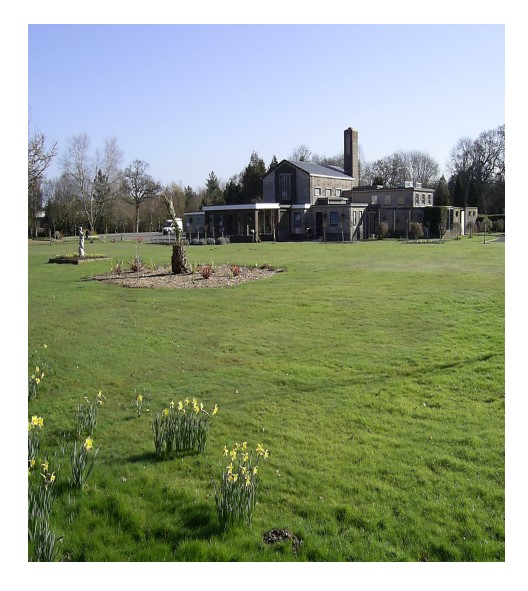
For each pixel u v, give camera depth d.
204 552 5.41
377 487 6.52
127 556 5.43
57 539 5.53
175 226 23.09
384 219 51.06
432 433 7.84
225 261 27.14
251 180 71.44
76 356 11.88
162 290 19.12
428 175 85.88
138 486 6.62
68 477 6.76
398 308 14.95
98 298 17.97
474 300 15.29
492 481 6.57
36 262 28.80
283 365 10.88
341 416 8.49
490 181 70.81
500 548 5.47
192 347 12.38
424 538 5.64
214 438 7.88
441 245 35.91
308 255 29.89
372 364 10.66
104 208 69.81
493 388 9.26
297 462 7.12
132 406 9.19
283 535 5.68
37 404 9.38
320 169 57.03
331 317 14.46
